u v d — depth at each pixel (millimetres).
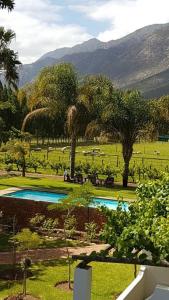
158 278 10312
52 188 29578
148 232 7637
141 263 7559
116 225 8812
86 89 31750
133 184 33875
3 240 19875
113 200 25484
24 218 22703
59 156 49188
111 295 13672
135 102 30688
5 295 13492
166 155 60781
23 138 35031
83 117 31531
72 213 21375
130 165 45750
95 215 20812
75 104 31531
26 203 22766
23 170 35375
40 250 18406
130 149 31656
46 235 20812
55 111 32125
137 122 30875
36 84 32844
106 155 55219
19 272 15531
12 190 28453
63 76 31984
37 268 16062
